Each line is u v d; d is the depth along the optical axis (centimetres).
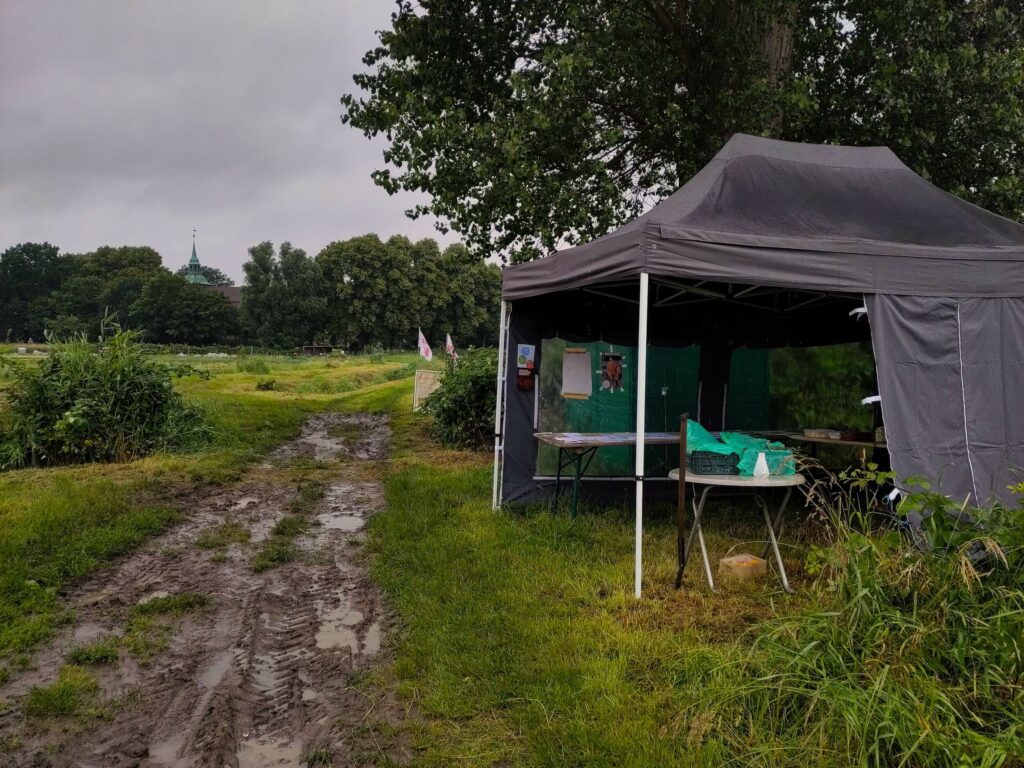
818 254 439
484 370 1176
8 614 443
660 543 561
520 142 831
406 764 288
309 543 639
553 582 476
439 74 1046
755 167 531
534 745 290
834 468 720
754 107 884
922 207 527
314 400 2025
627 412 739
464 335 8025
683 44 1001
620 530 602
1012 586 326
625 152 1087
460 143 893
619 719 304
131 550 604
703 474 465
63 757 301
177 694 358
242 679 372
